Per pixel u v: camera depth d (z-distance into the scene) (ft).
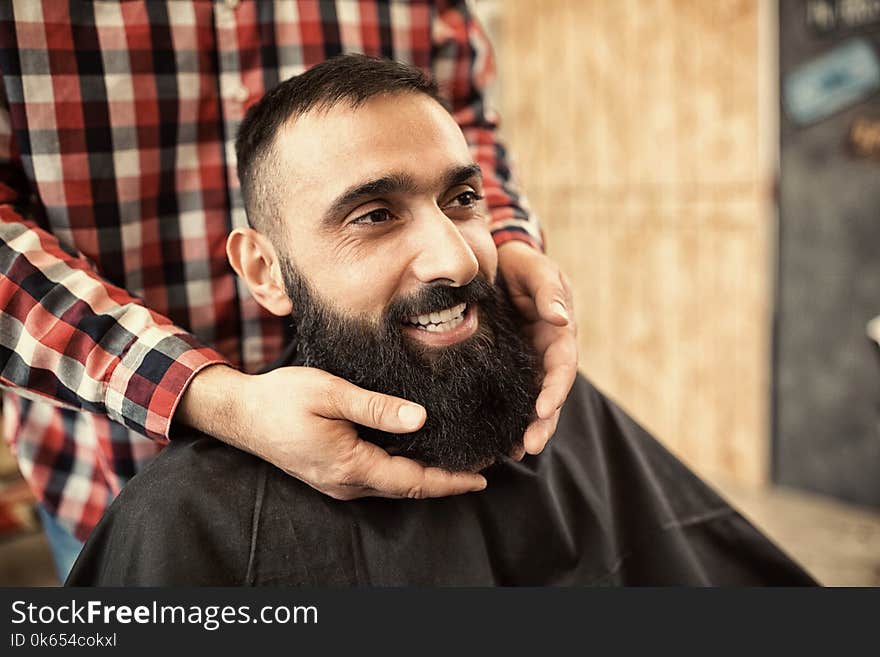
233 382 2.90
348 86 2.79
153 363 3.01
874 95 8.27
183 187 3.82
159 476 3.01
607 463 3.79
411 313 2.80
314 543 3.04
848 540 8.75
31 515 7.43
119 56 3.56
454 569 3.21
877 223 8.49
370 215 2.79
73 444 3.98
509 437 2.95
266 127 2.94
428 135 2.79
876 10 8.08
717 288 9.86
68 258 3.31
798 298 9.25
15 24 3.36
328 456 2.69
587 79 10.64
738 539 3.79
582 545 3.57
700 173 9.71
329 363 2.95
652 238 10.36
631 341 10.93
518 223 3.87
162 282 3.84
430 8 4.26
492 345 2.91
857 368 8.95
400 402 2.64
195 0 3.69
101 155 3.59
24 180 3.66
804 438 9.57
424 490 2.82
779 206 9.18
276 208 2.94
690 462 10.61
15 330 3.15
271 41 3.87
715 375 10.13
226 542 2.95
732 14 9.04
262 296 3.18
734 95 9.21
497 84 11.75
